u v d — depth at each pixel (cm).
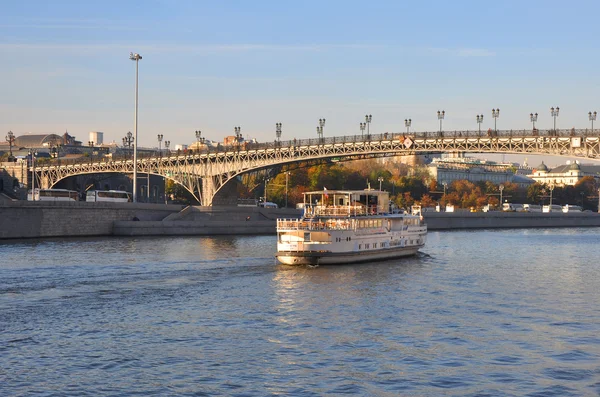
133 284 6969
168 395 3859
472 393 3947
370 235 9062
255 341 4894
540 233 17725
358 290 6881
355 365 4384
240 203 19475
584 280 7931
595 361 4516
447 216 19375
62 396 3825
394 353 4638
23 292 6438
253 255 9612
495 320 5612
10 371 4206
